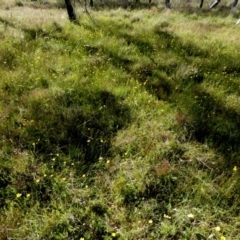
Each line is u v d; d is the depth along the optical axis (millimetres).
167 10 16266
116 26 11219
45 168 4242
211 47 9320
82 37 9484
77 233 3477
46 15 13438
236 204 3740
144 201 3854
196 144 4805
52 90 6020
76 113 5371
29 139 4805
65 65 7227
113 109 5605
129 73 7102
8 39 8945
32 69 6910
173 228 3469
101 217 3658
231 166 4348
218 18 15320
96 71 6949
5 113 5305
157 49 8812
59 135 4883
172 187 4016
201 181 4070
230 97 6137
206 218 3586
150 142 4691
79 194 3877
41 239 3406
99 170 4285
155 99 6039
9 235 3404
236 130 5141
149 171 4203
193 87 6535
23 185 4016
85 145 4789
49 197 3920
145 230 3469
